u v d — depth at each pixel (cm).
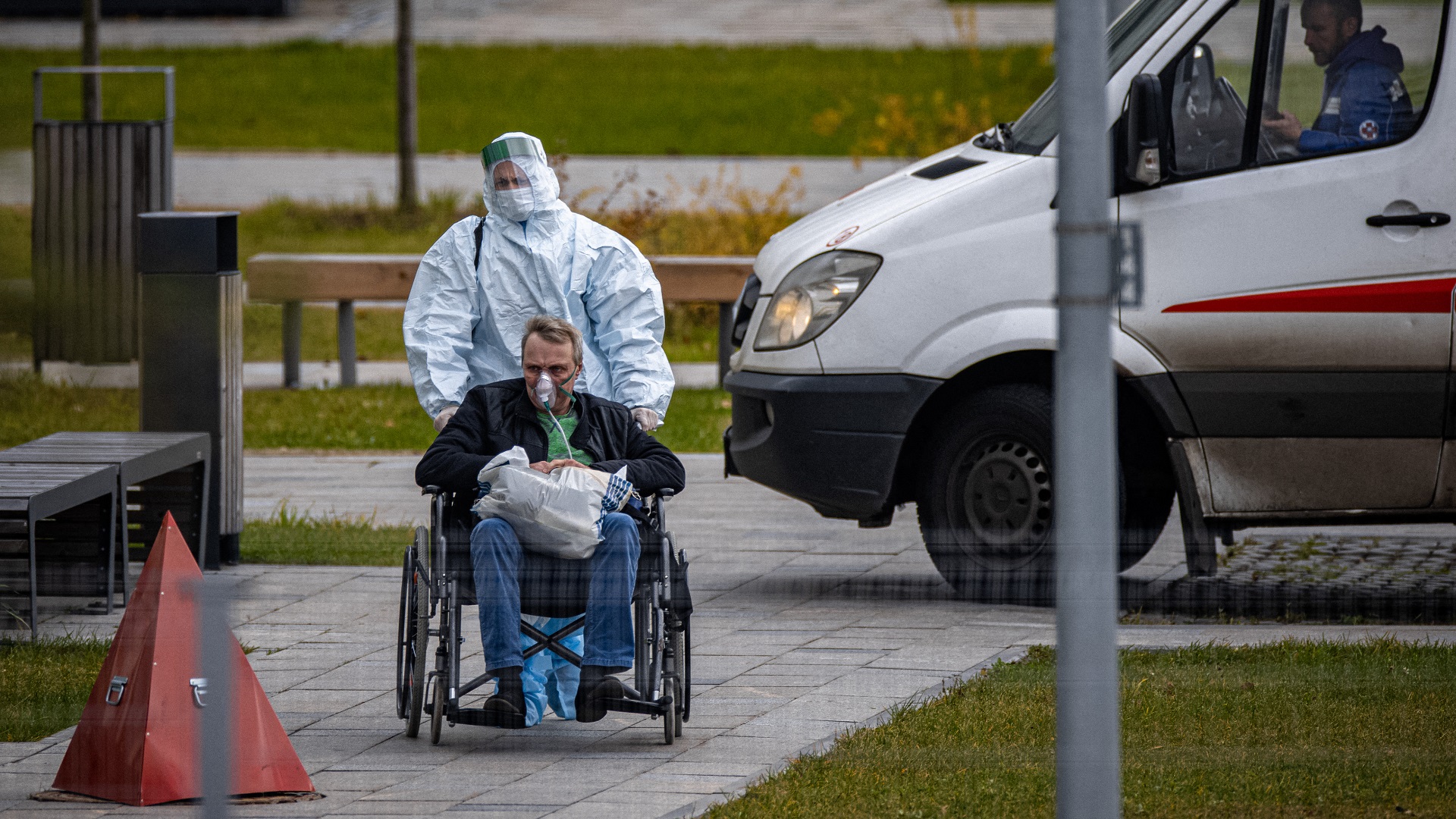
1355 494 2605
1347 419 2586
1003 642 2427
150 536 2920
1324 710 2000
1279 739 1903
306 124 10269
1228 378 2597
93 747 1791
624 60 12369
